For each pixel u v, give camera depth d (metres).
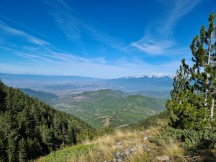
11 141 59.97
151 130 12.35
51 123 96.38
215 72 11.81
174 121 11.75
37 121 86.00
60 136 83.88
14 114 82.50
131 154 7.20
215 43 12.75
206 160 5.58
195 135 8.10
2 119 69.00
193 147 6.95
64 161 9.16
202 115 10.95
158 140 8.33
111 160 7.57
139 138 10.23
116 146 9.34
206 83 12.22
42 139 74.75
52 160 10.16
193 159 5.82
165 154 6.82
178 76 15.33
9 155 57.38
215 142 7.11
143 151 7.18
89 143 12.85
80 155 9.11
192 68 13.45
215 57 12.66
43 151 71.94
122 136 11.80
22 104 95.38
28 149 62.06
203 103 12.12
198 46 13.20
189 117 11.20
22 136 67.31
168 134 8.95
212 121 10.63
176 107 11.70
